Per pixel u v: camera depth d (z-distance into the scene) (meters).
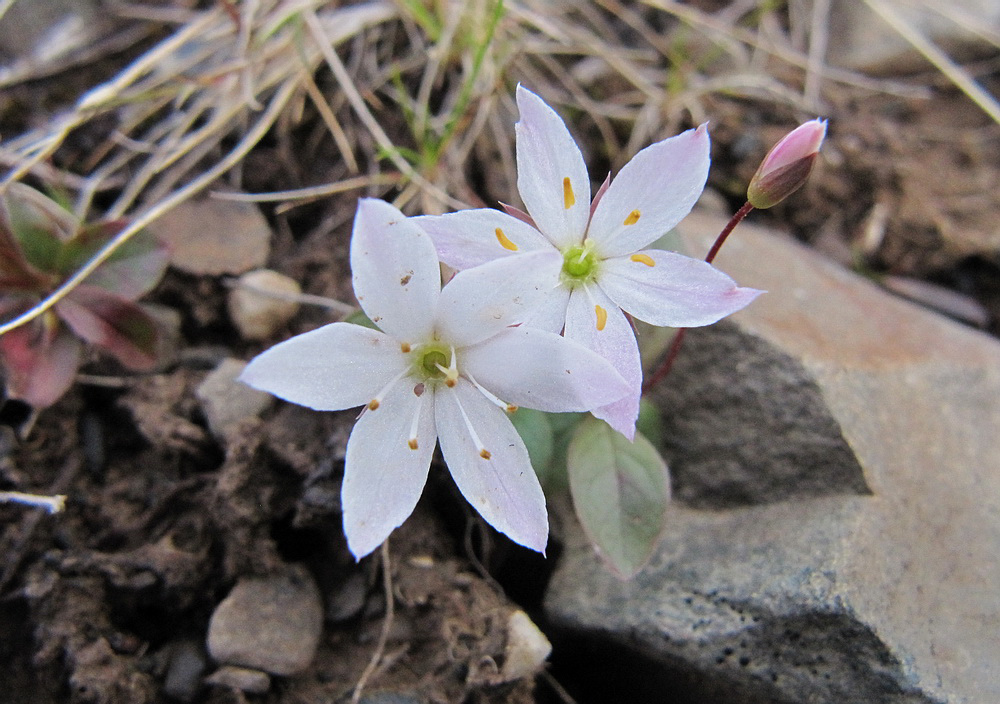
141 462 0.05
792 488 0.05
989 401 0.05
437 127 0.06
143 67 0.06
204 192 0.06
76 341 0.05
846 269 0.06
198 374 0.05
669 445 0.05
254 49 0.06
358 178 0.06
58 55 0.06
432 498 0.05
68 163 0.06
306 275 0.05
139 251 0.05
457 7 0.06
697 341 0.05
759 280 0.05
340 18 0.06
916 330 0.05
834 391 0.05
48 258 0.05
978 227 0.06
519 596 0.05
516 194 0.06
